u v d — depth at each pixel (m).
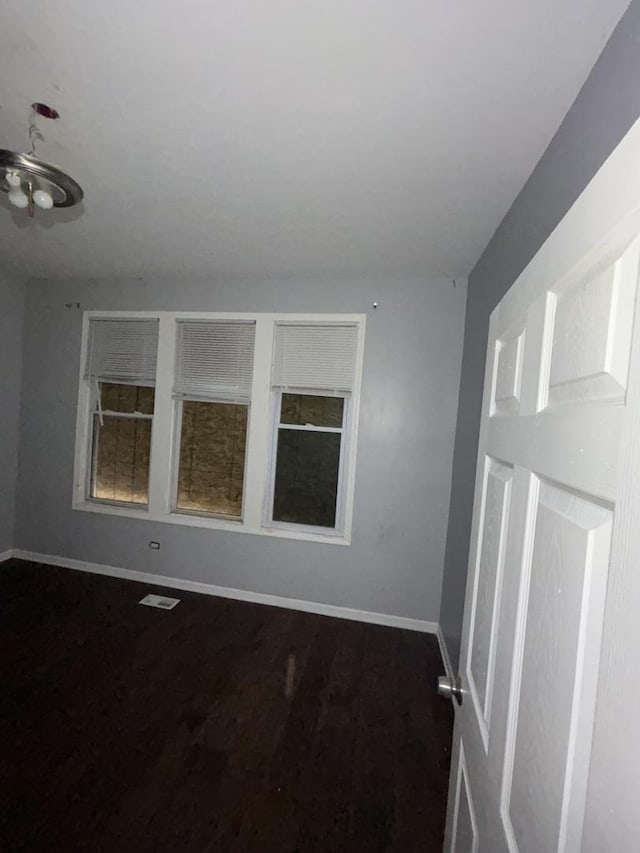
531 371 0.72
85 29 1.02
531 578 0.64
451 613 2.36
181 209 1.98
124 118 1.35
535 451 0.66
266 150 1.49
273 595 2.99
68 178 1.44
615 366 0.43
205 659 2.31
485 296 2.12
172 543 3.16
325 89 1.18
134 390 3.32
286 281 2.92
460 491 2.38
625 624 0.37
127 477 3.36
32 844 1.29
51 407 3.38
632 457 0.37
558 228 0.64
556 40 0.97
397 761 1.69
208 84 1.18
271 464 3.05
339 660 2.38
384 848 1.35
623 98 0.86
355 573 2.87
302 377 2.93
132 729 1.77
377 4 0.92
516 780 0.63
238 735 1.78
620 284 0.44
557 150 1.26
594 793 0.40
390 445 2.80
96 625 2.59
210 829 1.37
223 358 3.07
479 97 1.17
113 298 3.22
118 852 1.28
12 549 3.44
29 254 2.73
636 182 0.42
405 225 2.01
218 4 0.94
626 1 0.85
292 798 1.50
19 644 2.35
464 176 1.57
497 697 0.75
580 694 0.45
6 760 1.58
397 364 2.78
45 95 1.25
